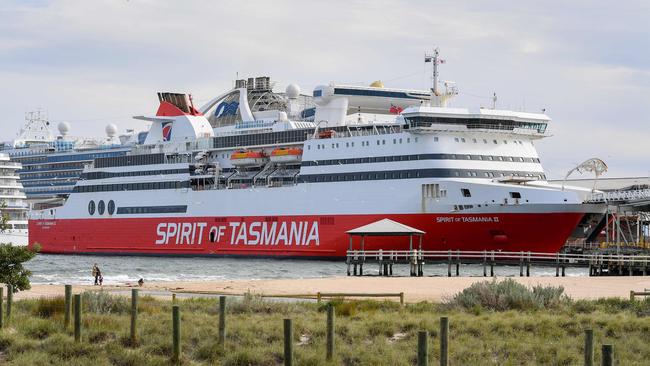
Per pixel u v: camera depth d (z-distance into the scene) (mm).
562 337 118562
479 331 120312
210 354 106938
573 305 146000
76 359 105438
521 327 123500
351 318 131750
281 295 167000
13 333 115750
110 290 189750
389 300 157125
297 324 121500
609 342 115750
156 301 149750
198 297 169375
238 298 155000
